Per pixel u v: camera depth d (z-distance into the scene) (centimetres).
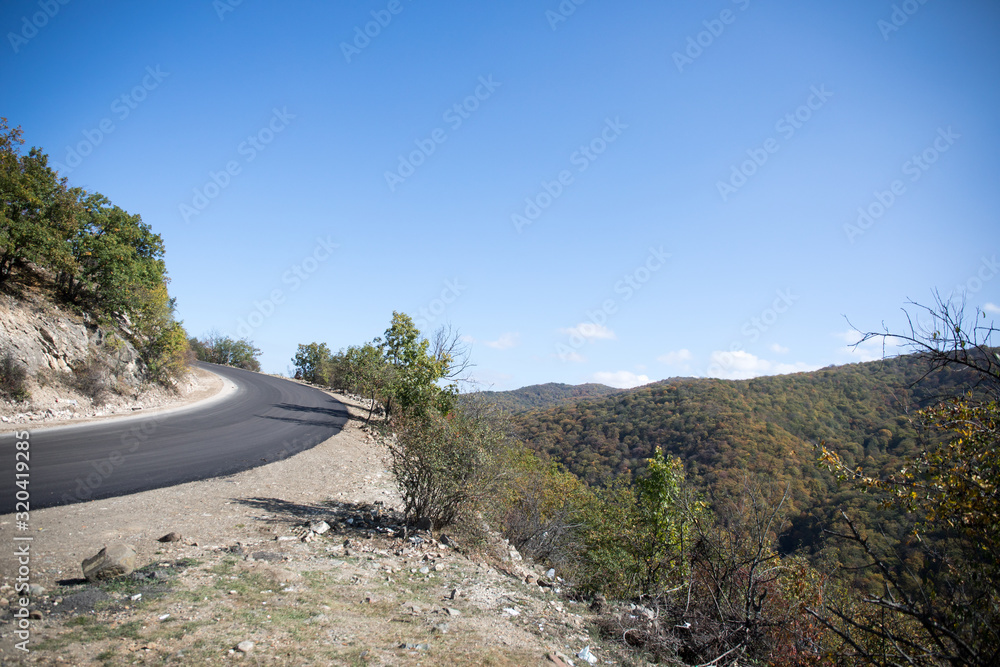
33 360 1709
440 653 428
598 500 1509
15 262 1972
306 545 690
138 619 412
